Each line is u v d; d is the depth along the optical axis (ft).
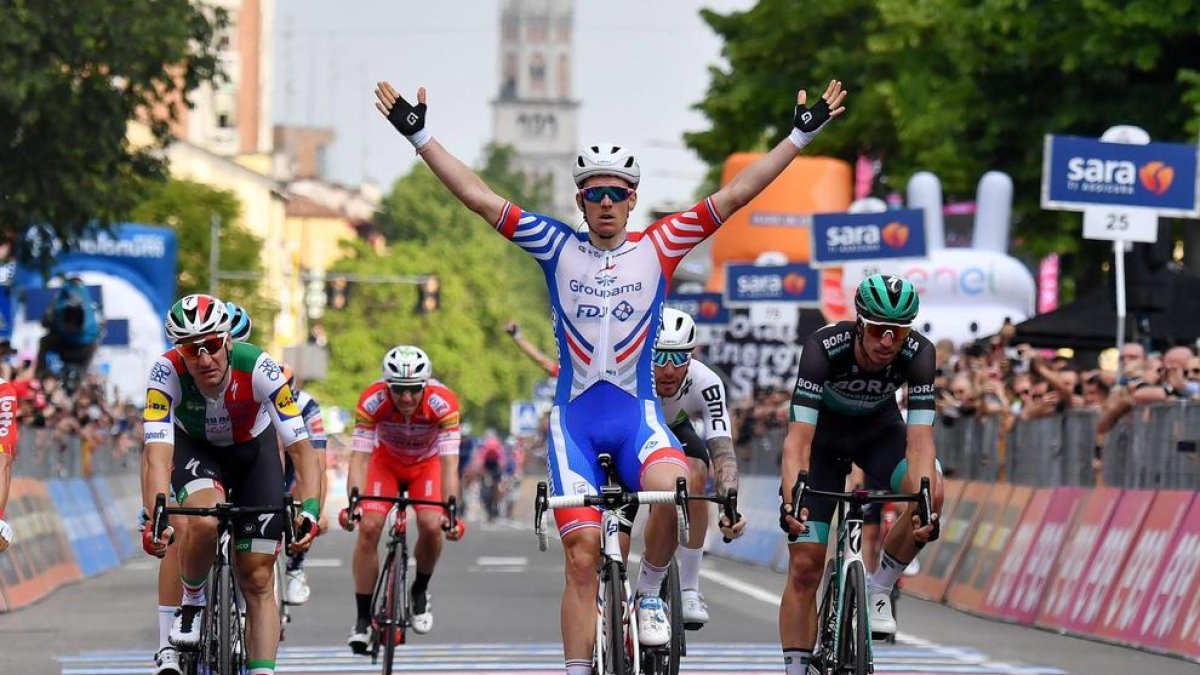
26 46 156.35
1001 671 76.48
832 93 55.42
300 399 78.64
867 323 55.31
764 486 164.55
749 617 102.68
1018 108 217.77
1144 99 209.56
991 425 116.16
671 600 62.39
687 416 71.31
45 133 165.58
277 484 60.44
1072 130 214.07
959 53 218.18
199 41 173.27
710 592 122.31
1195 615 81.41
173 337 56.29
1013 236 223.10
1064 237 214.69
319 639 89.15
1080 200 121.90
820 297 189.06
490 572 144.46
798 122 55.06
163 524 55.93
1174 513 86.63
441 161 55.11
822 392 57.36
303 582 84.28
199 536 57.88
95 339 189.26
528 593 120.67
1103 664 79.30
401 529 76.74
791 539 58.29
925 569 122.11
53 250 184.65
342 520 76.23
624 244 55.16
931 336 181.47
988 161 221.25
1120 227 122.11
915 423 57.31
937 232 192.54
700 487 69.36
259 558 58.75
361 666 77.87
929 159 221.46
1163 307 130.72
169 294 278.05
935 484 57.11
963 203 232.73
